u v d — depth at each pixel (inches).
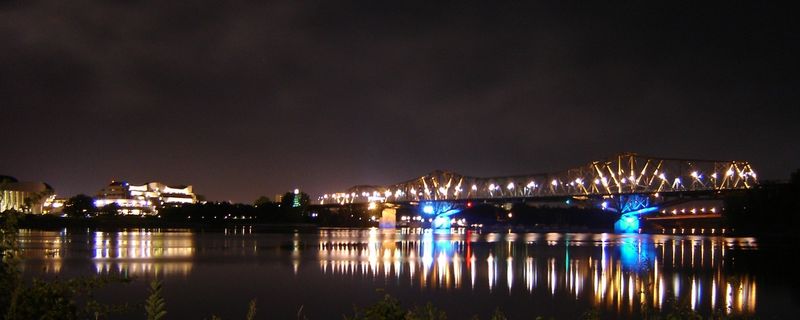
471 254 4303.6
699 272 3152.1
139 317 1658.5
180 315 1882.4
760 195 5890.8
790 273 3105.3
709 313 1962.4
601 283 2689.5
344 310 2005.4
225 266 3216.0
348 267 3238.2
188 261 3476.9
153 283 539.8
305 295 2273.6
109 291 2166.6
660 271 3198.8
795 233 5772.6
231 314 1913.1
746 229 6235.2
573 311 2018.9
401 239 6752.0
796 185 5629.9
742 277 2923.2
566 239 7150.6
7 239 499.8
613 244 5851.4
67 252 4035.4
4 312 479.8
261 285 2506.2
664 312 1971.0
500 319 695.7
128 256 3772.1
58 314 483.5
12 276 494.0
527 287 2541.8
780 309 2055.9
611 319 1877.5
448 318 1897.1
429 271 3107.8
